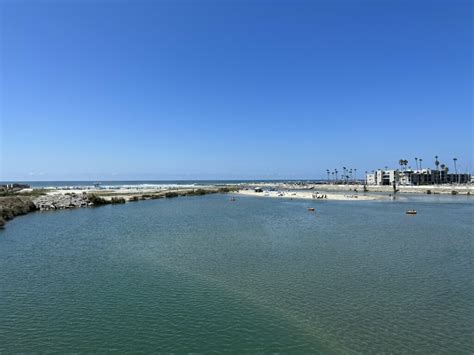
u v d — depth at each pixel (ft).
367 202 359.66
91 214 239.30
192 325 63.26
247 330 61.16
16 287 82.74
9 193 372.58
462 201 365.61
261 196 477.36
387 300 74.28
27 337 58.90
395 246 127.34
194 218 216.13
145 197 399.85
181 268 98.22
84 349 55.21
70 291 80.07
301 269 97.09
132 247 126.11
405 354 53.36
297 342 57.11
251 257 110.73
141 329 61.67
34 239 142.51
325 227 176.24
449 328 61.62
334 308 70.33
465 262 104.22
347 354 53.52
